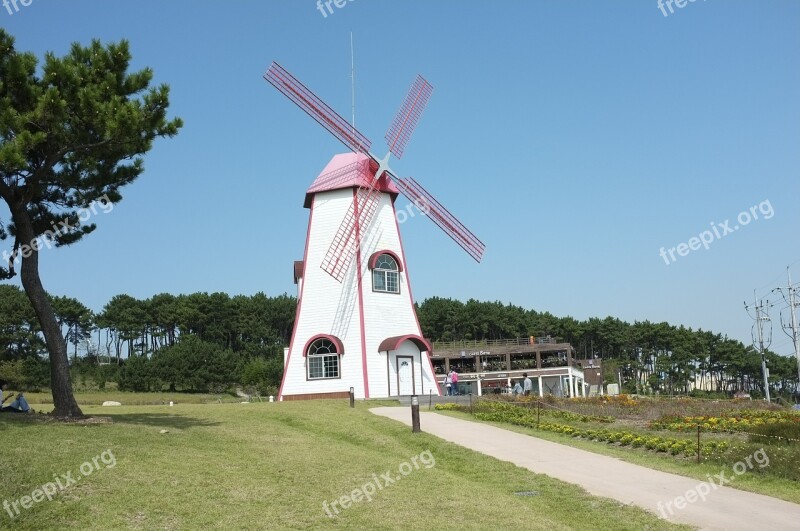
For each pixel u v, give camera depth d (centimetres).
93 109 1933
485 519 1279
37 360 7744
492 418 2744
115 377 8250
